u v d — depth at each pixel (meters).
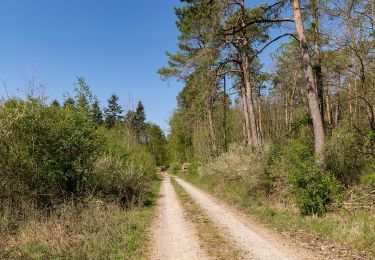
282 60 35.16
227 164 24.91
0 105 12.52
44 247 8.77
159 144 89.94
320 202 11.95
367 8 15.88
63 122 13.35
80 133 13.66
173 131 69.69
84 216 11.99
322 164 13.50
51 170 12.92
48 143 13.13
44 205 12.81
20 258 7.78
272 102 47.38
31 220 11.05
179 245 9.60
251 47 24.14
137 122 86.00
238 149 25.91
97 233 10.30
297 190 12.71
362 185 12.27
